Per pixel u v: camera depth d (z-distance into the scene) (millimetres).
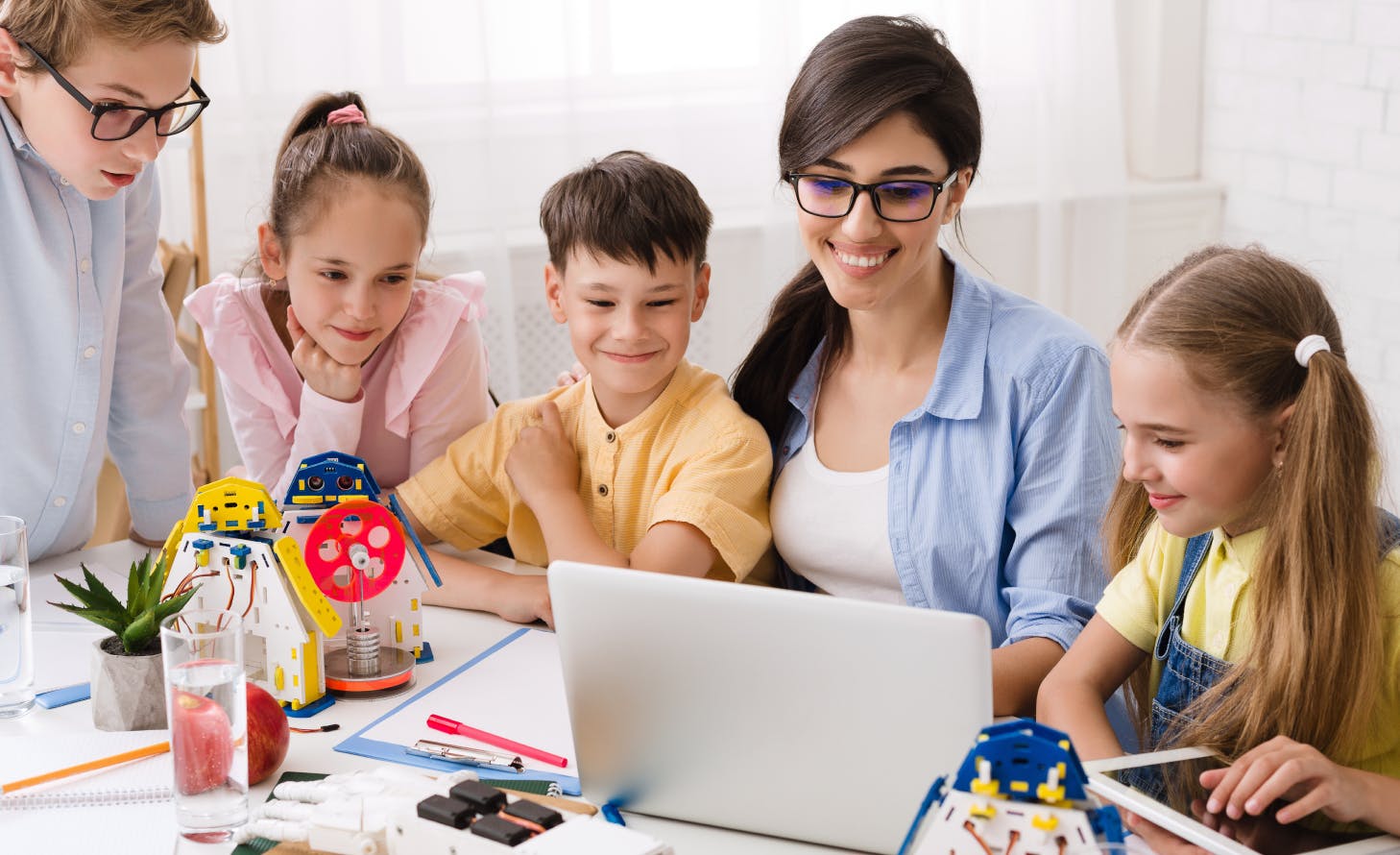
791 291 1606
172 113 1534
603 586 1045
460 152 2914
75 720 1272
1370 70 2990
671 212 1507
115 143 1474
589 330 1542
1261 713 1162
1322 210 3180
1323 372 1138
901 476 1511
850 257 1430
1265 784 1021
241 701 1064
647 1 3037
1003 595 1490
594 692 1085
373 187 1580
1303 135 3205
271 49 2740
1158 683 1344
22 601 1271
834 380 1603
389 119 2861
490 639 1474
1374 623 1135
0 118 1502
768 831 1080
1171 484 1206
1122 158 3312
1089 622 1391
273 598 1282
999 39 3199
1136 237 3465
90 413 1650
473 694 1329
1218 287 1188
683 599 1024
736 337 3230
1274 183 3318
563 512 1561
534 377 3133
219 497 1323
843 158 1392
